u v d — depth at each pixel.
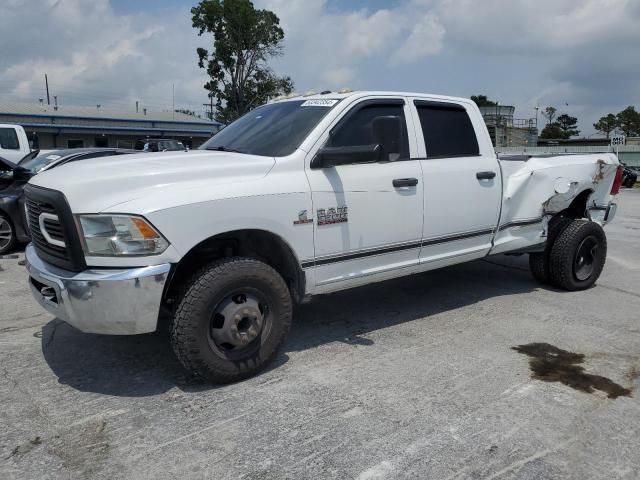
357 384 3.80
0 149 14.03
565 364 4.16
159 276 3.39
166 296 3.76
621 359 4.26
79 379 3.89
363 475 2.80
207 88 50.09
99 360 4.21
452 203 4.90
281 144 4.21
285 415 3.38
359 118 4.43
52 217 3.55
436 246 4.90
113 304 3.35
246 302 3.76
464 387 3.76
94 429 3.23
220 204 3.59
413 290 6.16
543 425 3.27
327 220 4.11
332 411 3.43
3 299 5.83
